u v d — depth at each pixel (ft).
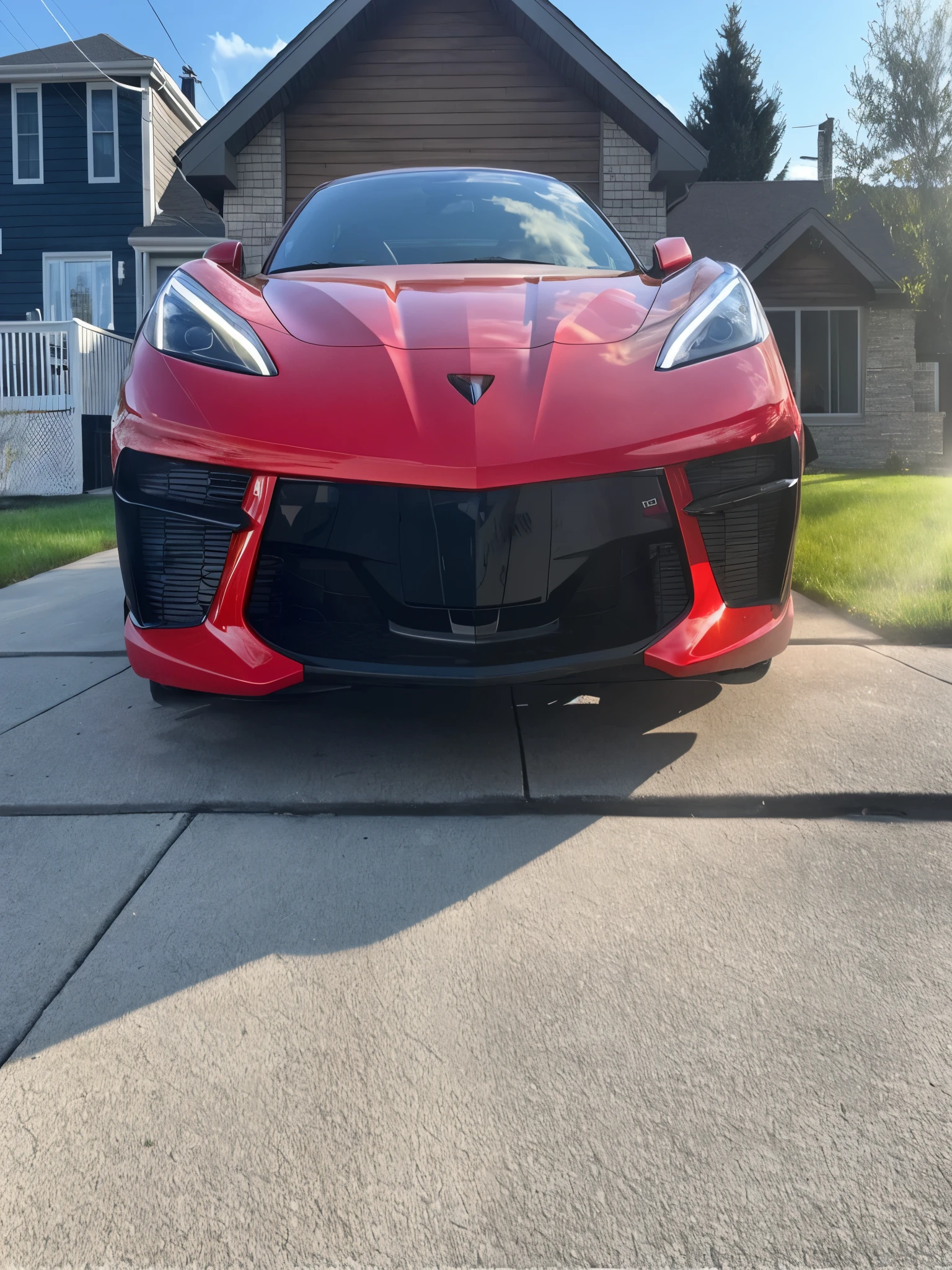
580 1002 4.04
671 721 7.30
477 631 5.93
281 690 6.13
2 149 53.93
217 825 5.76
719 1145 3.26
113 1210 3.05
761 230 53.52
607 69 26.43
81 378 35.37
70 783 6.39
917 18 41.78
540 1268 2.81
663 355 6.50
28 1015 4.00
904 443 47.73
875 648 9.12
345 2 26.37
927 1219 2.95
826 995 4.05
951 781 6.01
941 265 43.06
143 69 52.37
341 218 10.10
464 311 7.00
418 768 6.54
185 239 51.49
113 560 16.48
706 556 6.21
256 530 6.01
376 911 4.79
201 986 4.19
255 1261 2.86
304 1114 3.44
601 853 5.36
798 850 5.36
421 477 5.74
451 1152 3.25
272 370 6.36
